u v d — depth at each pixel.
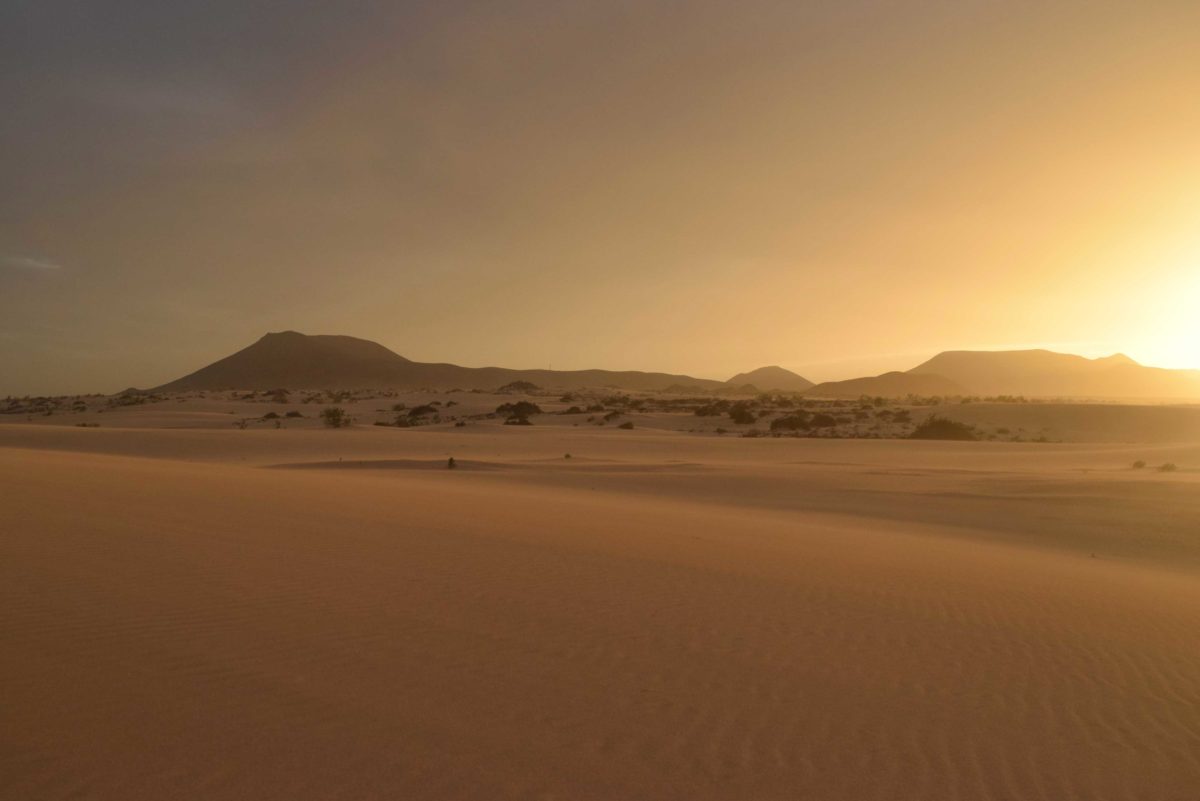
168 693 6.78
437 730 6.35
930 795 5.80
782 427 98.00
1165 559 20.17
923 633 10.12
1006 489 32.56
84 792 5.17
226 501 18.59
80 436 60.81
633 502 27.78
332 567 11.83
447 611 9.77
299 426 94.44
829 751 6.43
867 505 29.98
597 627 9.49
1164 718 7.53
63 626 8.35
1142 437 89.12
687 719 6.88
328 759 5.77
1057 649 9.70
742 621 10.18
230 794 5.23
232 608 9.34
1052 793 5.95
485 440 65.50
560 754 6.08
